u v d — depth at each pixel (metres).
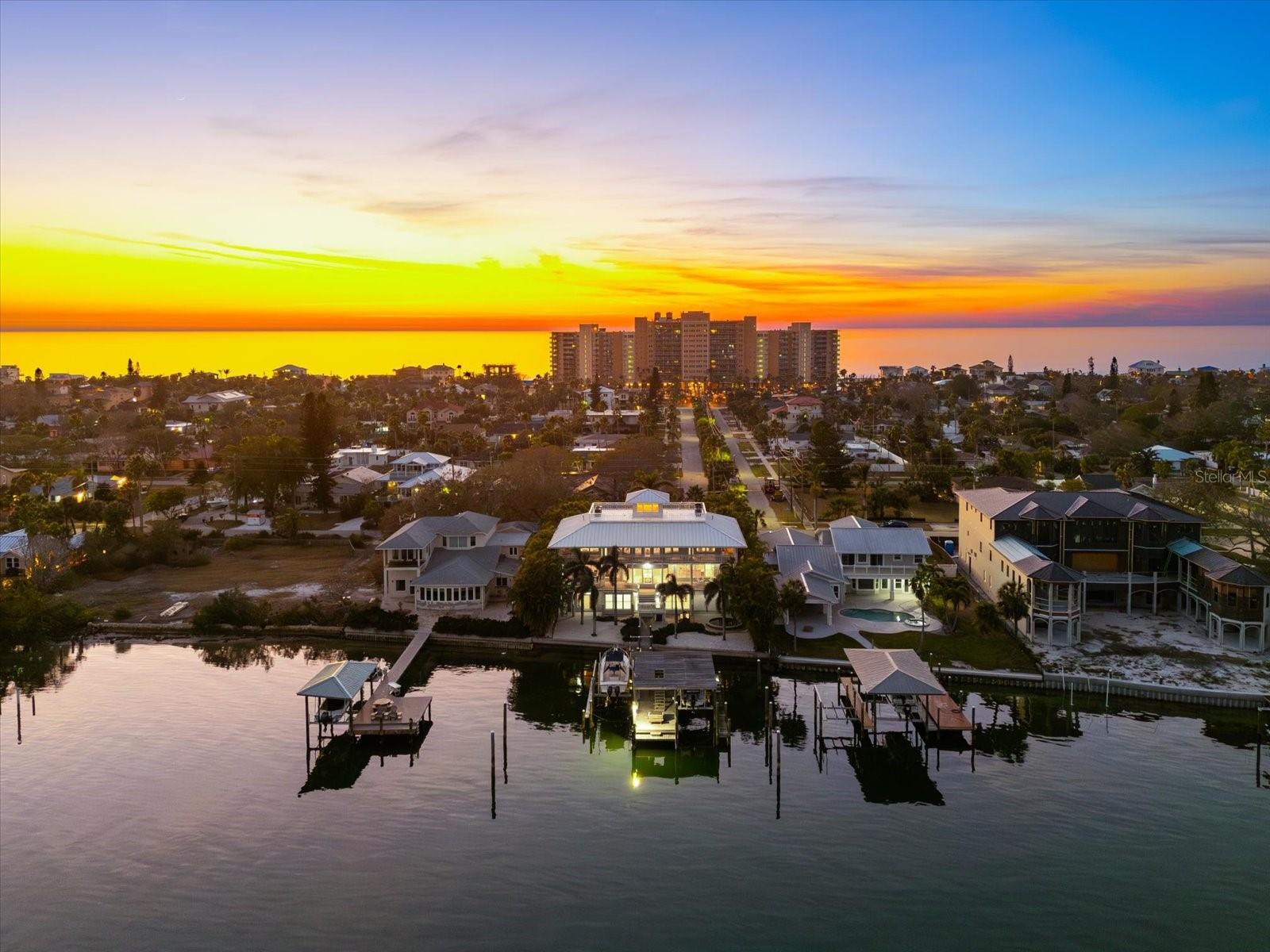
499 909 49.47
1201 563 88.75
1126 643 85.94
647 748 70.19
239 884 51.88
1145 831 56.03
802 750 69.69
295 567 124.69
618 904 49.81
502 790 63.22
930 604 92.31
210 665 89.00
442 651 93.56
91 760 67.50
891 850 54.88
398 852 55.22
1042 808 59.25
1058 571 86.75
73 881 52.19
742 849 55.44
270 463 161.00
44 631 95.94
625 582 102.56
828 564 100.31
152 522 140.00
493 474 141.50
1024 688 78.56
